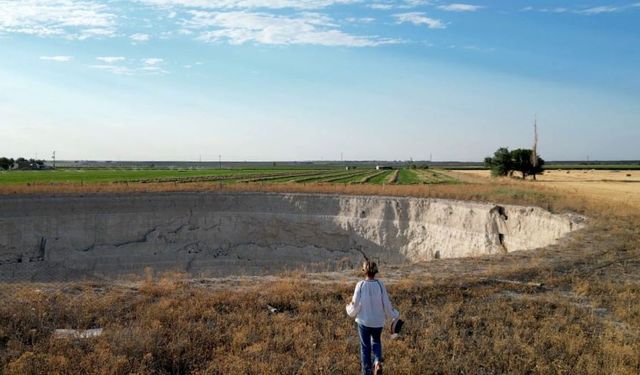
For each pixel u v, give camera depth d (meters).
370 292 8.25
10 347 9.70
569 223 26.77
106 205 41.28
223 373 8.85
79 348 9.62
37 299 12.30
